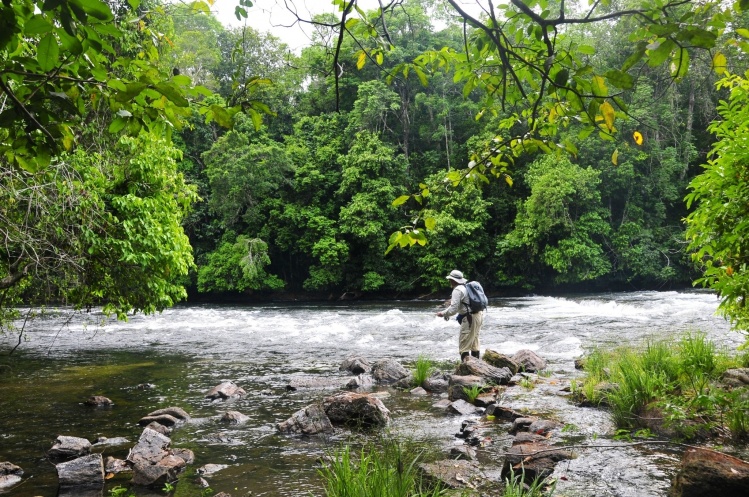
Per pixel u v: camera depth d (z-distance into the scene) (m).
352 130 38.22
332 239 34.94
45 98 1.94
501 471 4.29
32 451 5.46
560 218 31.44
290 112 43.72
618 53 29.53
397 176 36.03
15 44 1.84
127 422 6.54
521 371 8.85
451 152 39.03
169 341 14.58
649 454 4.59
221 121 2.16
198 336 15.56
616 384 6.39
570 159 32.47
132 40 6.18
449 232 33.66
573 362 9.72
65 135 2.35
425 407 6.90
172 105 2.10
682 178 34.53
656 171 33.62
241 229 38.16
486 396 6.94
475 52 2.55
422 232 2.88
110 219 8.13
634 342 11.39
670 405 5.02
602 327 14.22
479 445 5.14
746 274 4.50
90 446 5.50
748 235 4.42
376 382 8.70
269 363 10.79
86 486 4.47
